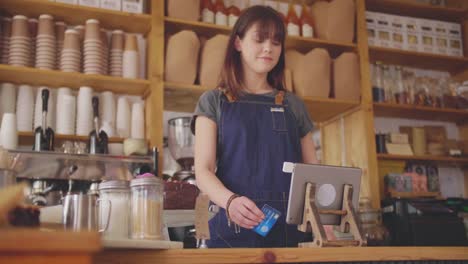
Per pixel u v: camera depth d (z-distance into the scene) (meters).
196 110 1.78
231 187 1.72
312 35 3.41
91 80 2.87
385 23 3.65
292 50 3.37
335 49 3.47
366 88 3.37
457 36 3.84
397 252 1.28
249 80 1.85
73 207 1.24
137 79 2.91
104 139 2.70
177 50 2.97
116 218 1.30
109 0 2.95
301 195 1.44
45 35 2.81
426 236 2.62
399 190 3.44
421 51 3.70
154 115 2.89
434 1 4.15
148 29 3.13
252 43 1.74
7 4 2.80
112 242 1.07
